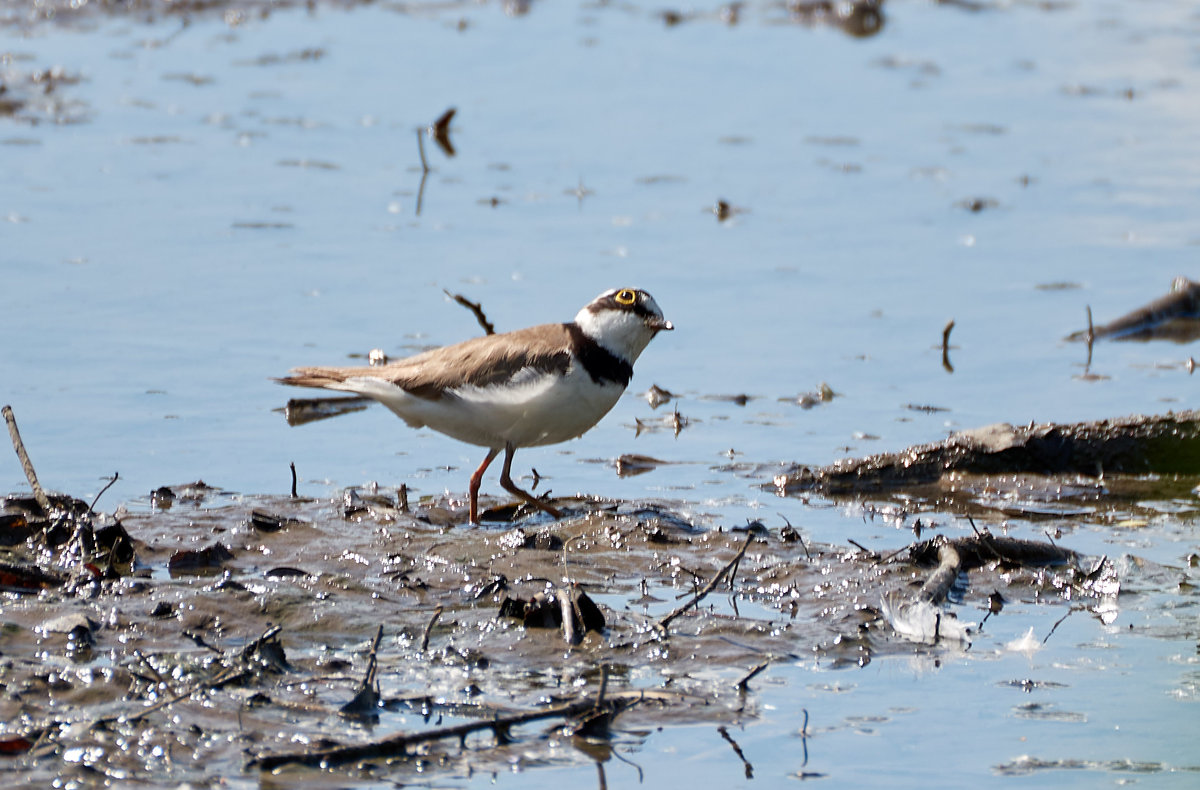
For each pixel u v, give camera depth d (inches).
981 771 288.2
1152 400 551.8
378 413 547.8
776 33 1176.8
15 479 451.5
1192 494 480.1
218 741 287.3
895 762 291.4
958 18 1250.0
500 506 457.1
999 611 376.8
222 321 596.1
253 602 358.0
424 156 829.2
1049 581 395.9
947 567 391.9
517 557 402.9
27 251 658.8
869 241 732.0
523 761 287.1
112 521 397.1
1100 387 566.9
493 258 682.2
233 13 1166.3
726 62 1083.3
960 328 630.5
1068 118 951.0
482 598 374.0
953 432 510.6
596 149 867.4
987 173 838.5
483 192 782.5
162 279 637.9
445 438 524.7
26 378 532.1
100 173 776.9
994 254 718.5
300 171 801.6
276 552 401.4
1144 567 406.3
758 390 568.1
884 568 400.8
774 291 665.0
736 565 381.4
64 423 498.3
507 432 438.3
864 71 1065.5
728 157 860.0
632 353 447.2
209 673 315.6
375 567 392.8
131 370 546.3
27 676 309.0
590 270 669.9
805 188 808.9
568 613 346.6
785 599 378.9
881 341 615.5
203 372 549.0
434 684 319.0
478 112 935.0
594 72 1043.9
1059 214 773.9
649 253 700.0
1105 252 720.3
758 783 281.9
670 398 561.9
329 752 281.9
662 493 471.8
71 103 904.9
